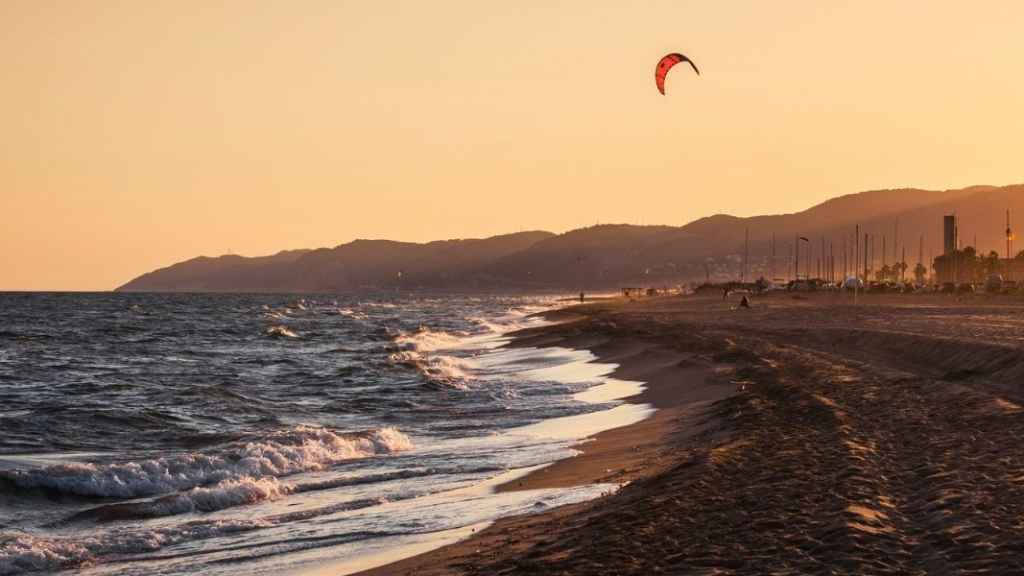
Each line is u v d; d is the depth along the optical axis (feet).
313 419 114.93
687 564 37.68
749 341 186.60
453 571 42.32
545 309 634.43
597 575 37.17
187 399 130.11
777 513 44.83
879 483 50.90
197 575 49.67
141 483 73.15
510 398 131.23
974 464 53.67
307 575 47.57
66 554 54.49
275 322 445.78
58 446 94.32
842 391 96.43
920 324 219.41
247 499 68.69
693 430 84.74
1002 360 108.37
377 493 69.00
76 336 318.04
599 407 116.88
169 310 613.52
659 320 311.47
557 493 62.08
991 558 35.81
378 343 285.84
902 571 35.42
